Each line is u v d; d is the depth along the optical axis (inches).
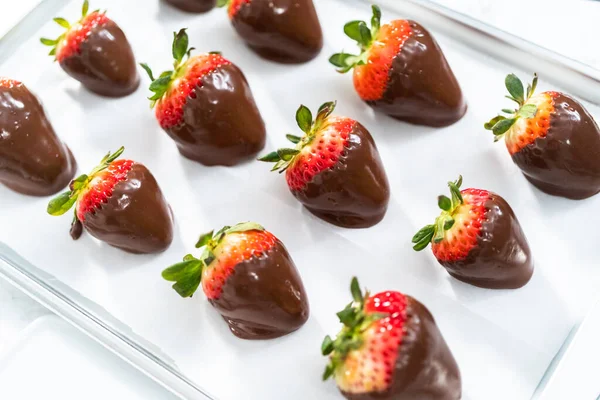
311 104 21.6
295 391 19.2
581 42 22.8
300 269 20.1
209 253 18.8
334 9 22.4
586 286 19.5
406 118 21.1
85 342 20.6
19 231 21.0
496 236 18.8
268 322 19.2
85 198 19.9
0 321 21.5
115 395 20.2
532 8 23.2
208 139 20.5
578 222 20.0
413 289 19.7
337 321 19.6
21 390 20.3
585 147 19.5
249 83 21.9
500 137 20.1
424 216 20.3
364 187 19.6
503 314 19.4
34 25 22.9
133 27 22.7
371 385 17.6
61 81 22.3
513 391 18.8
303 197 19.9
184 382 19.3
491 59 21.5
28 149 20.7
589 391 18.5
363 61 20.3
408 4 21.9
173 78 20.3
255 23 21.5
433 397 18.1
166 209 20.5
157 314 20.0
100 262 20.6
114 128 21.8
